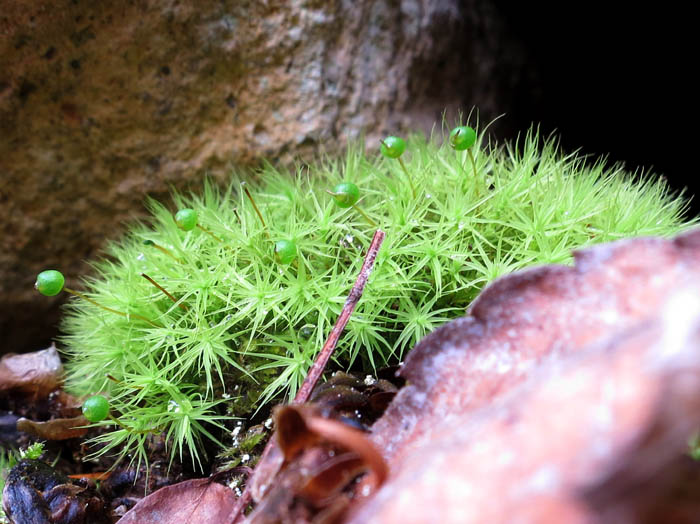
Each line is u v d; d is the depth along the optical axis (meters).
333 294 0.05
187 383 0.05
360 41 0.07
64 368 0.06
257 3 0.07
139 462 0.05
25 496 0.05
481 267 0.05
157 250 0.06
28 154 0.07
